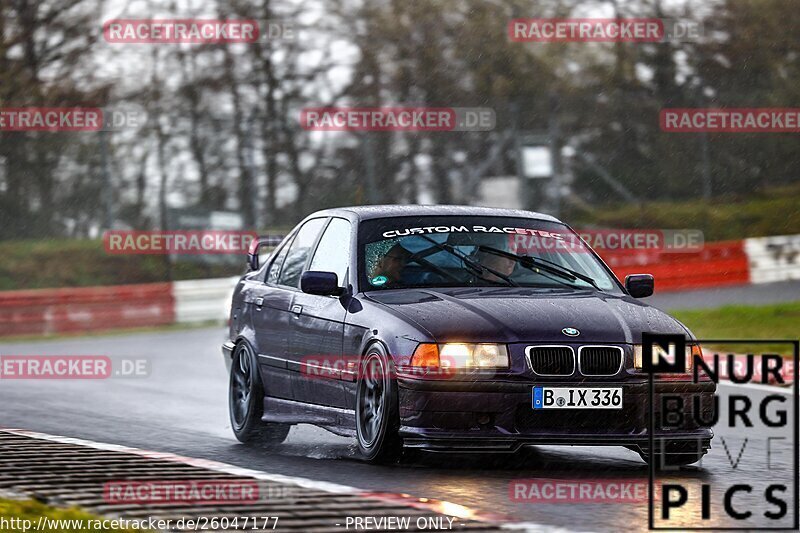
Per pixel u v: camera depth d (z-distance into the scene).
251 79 90.06
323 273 20.03
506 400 17.66
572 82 97.44
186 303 66.56
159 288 65.81
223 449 21.00
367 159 82.81
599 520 14.00
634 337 18.06
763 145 103.44
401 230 20.84
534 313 18.36
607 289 20.56
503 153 94.12
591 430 17.86
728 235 93.44
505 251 20.70
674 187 100.25
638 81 98.25
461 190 92.38
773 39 97.31
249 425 21.89
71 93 87.06
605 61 98.12
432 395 17.64
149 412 27.11
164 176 90.00
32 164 93.25
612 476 17.58
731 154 103.44
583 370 17.83
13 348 49.47
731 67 97.44
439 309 18.52
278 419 21.22
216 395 31.25
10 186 93.19
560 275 20.50
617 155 99.12
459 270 20.20
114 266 88.56
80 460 17.75
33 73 87.25
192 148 90.00
